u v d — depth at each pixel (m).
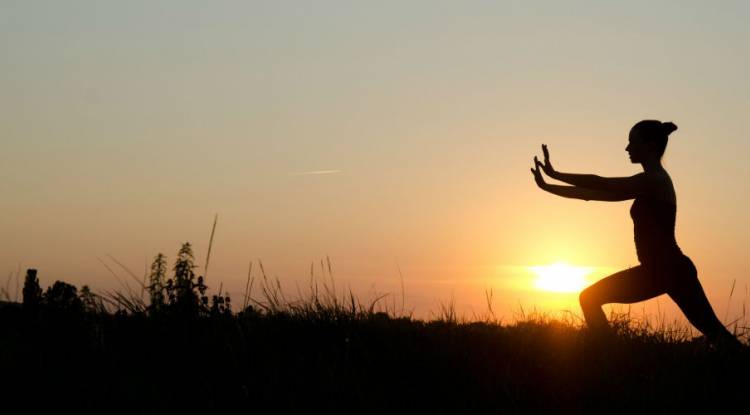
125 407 4.67
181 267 6.13
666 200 6.77
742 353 5.98
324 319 6.12
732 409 5.00
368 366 5.41
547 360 5.73
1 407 4.63
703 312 6.59
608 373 5.46
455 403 4.93
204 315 6.09
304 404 4.74
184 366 5.30
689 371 5.57
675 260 6.65
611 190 6.80
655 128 6.95
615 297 6.78
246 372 5.14
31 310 5.79
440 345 5.86
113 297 6.21
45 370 5.06
